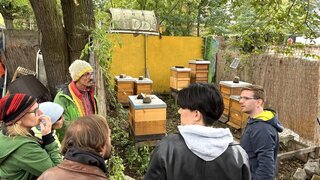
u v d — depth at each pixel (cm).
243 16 940
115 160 411
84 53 406
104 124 152
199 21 1366
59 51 393
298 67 625
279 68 690
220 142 140
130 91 795
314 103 580
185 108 150
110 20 670
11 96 191
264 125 249
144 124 499
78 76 302
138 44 1033
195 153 138
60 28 387
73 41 403
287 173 511
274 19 505
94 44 399
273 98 709
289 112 652
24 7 955
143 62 1049
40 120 206
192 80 932
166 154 141
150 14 945
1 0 840
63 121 266
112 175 387
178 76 872
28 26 998
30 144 186
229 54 984
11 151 181
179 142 144
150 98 522
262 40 563
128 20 889
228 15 1339
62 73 402
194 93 148
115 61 1012
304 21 470
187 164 138
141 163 495
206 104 145
